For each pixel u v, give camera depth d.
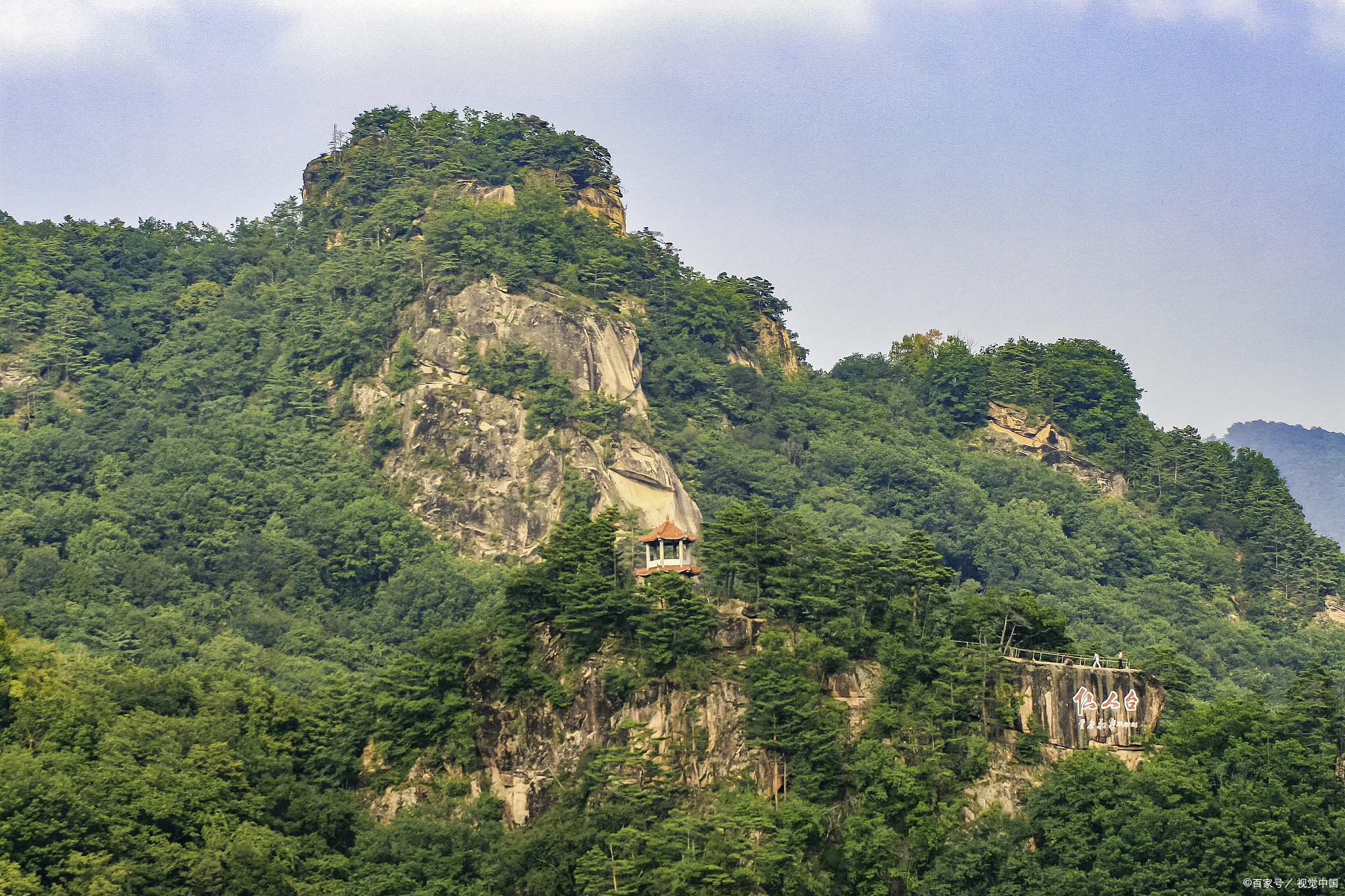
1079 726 145.75
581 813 141.75
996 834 137.00
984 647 150.38
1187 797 137.38
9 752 136.88
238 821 139.50
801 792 141.25
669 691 147.38
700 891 129.75
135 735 146.00
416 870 136.75
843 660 151.00
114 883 124.88
